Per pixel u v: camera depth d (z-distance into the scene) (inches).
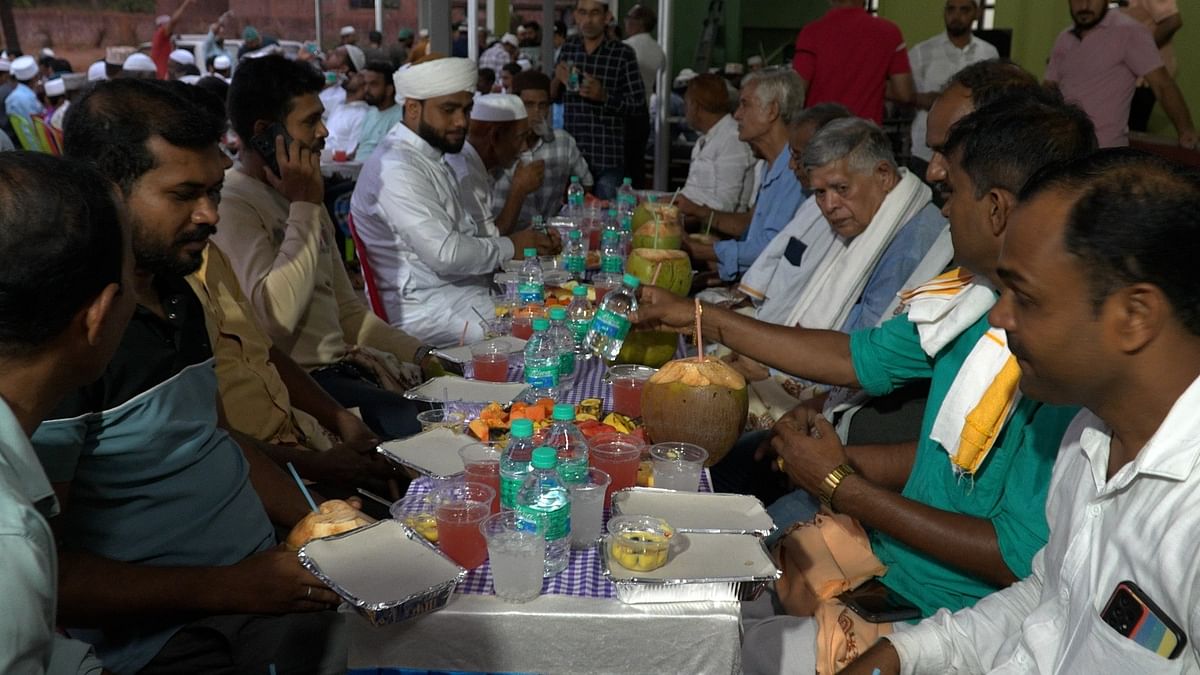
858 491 70.5
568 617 53.9
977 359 67.5
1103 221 40.5
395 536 60.5
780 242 144.6
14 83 352.5
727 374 78.3
